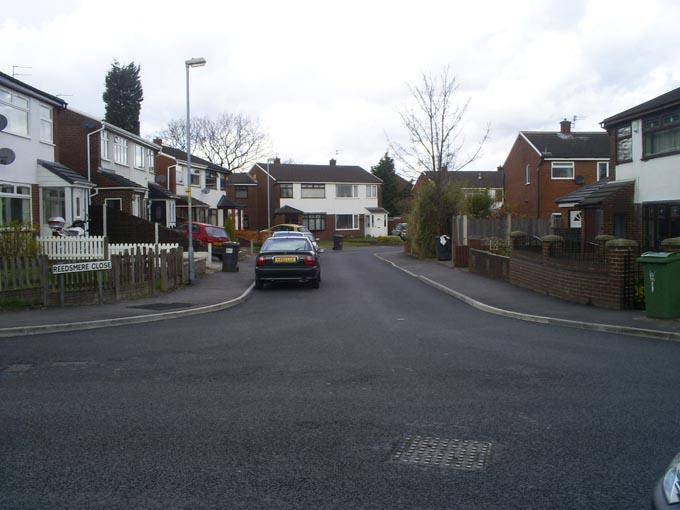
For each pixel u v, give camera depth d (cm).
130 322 1287
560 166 4028
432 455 529
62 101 2662
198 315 1410
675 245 1205
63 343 1052
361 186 7031
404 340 1072
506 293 1731
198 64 2003
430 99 3203
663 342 1048
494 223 2684
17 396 718
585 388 748
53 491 456
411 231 3331
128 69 5934
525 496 448
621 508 429
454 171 3369
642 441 562
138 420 628
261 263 1923
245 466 504
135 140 3603
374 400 699
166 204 3947
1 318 1275
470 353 959
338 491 456
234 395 721
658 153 2147
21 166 2402
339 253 4338
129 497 446
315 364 883
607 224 2308
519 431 591
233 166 7050
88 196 2822
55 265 1442
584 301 1477
